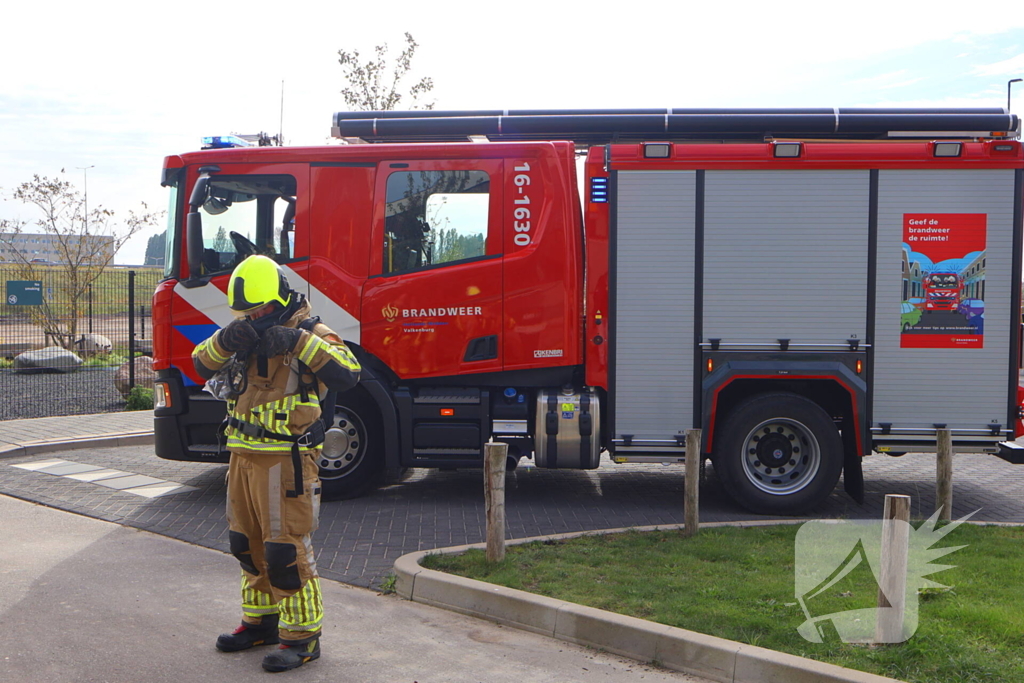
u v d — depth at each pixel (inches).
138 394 563.8
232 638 187.2
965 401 304.5
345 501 327.9
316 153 320.8
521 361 317.4
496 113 334.0
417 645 191.8
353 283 320.2
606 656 186.1
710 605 199.0
